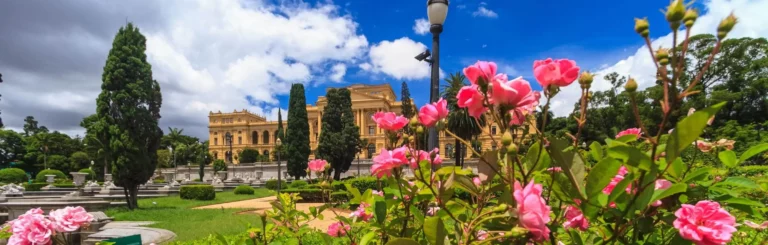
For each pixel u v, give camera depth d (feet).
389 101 227.20
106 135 45.29
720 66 84.43
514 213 3.12
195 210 42.88
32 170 187.93
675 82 2.78
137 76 46.85
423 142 5.34
